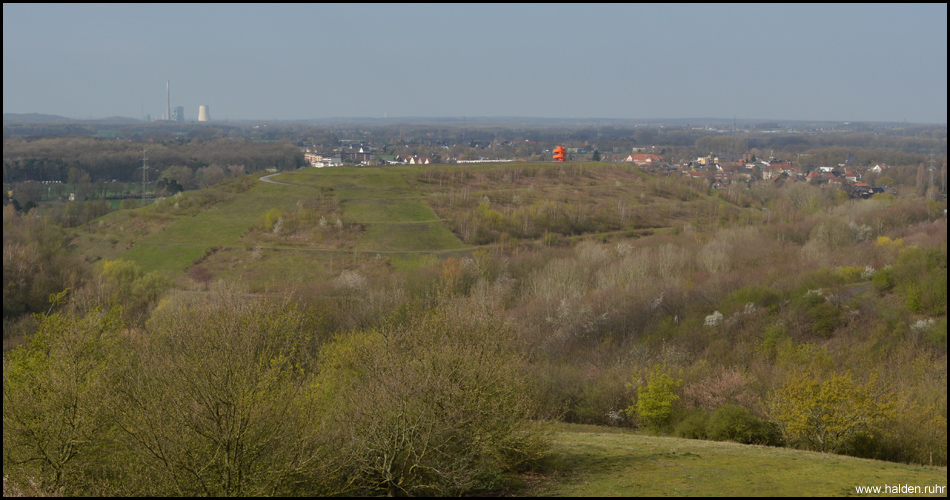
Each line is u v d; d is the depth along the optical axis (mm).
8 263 78438
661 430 42062
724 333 68562
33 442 19344
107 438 19812
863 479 22438
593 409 48406
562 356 65875
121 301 81562
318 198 155625
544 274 93562
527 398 23953
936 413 35688
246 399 17594
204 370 18078
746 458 27109
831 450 33562
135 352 22344
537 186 184500
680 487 21109
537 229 140875
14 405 19484
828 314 69375
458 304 26578
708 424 39344
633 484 21672
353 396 21750
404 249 128000
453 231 138000
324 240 131125
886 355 60375
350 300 72750
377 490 20531
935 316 66188
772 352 62094
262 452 18438
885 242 92375
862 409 33344
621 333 73000
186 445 17594
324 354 31609
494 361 22844
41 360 21953
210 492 17438
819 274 80375
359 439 20172
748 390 46625
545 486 21656
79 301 28016
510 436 22562
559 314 74312
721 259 94750
